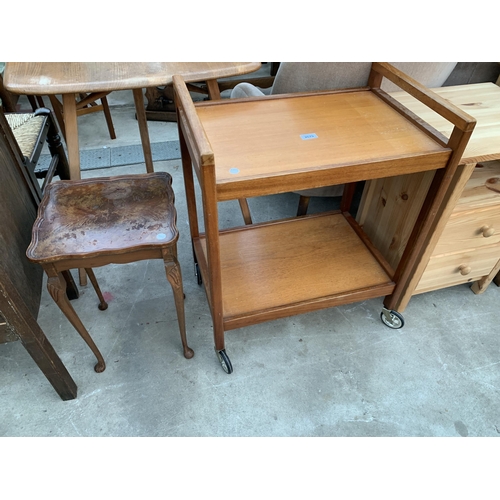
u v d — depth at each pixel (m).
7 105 2.00
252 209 2.02
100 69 1.27
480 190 1.25
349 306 1.54
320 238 1.54
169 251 1.04
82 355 1.35
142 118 1.74
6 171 1.14
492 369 1.34
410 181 1.25
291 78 1.35
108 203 1.13
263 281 1.36
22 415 1.20
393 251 1.43
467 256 1.36
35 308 1.16
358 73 1.29
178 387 1.27
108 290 1.58
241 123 1.09
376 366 1.34
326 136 1.04
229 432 1.17
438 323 1.48
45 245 0.99
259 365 1.34
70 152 1.40
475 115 1.20
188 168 1.29
